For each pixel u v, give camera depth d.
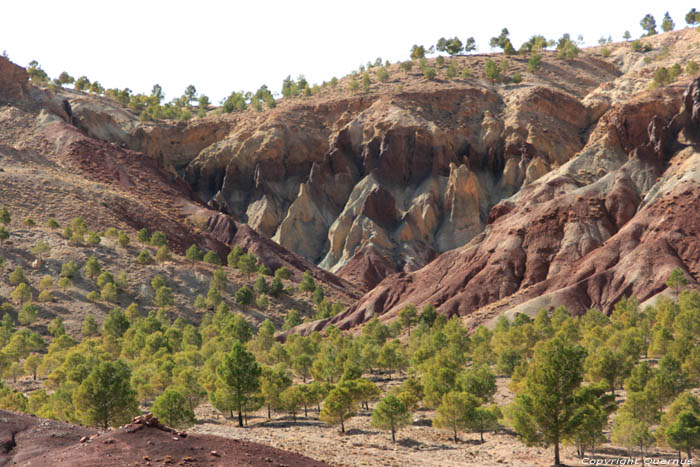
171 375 86.25
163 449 31.70
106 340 112.44
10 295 136.50
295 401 71.50
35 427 35.19
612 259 141.62
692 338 78.25
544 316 109.00
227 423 71.06
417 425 68.94
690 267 129.75
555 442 48.62
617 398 71.50
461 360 93.19
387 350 96.00
